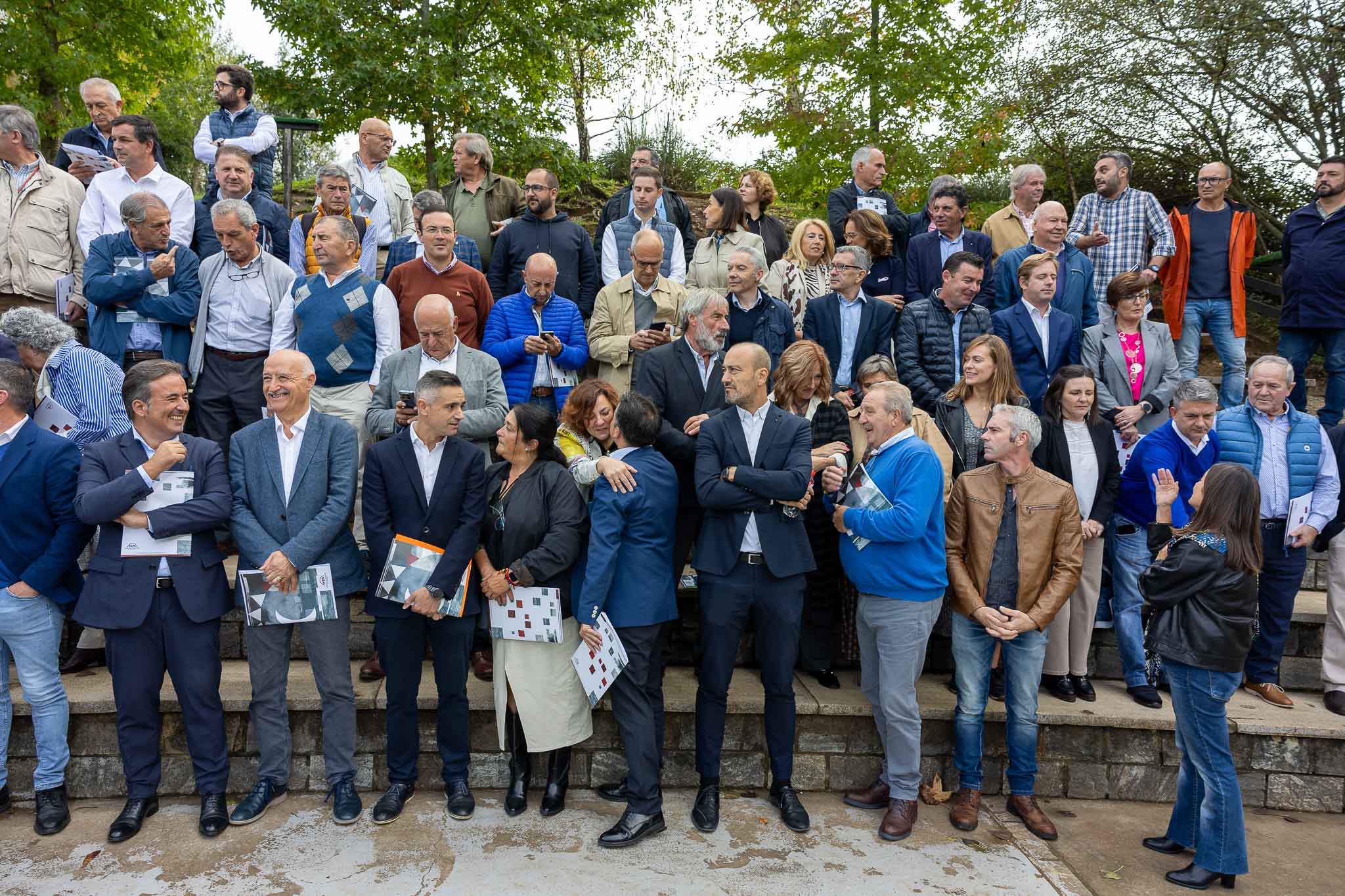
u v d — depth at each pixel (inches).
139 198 154.6
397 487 124.7
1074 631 151.9
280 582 120.6
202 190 634.2
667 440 140.3
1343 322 204.7
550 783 131.0
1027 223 222.1
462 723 129.1
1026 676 131.3
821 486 152.0
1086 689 152.1
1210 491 117.5
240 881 109.4
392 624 123.9
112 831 118.3
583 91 473.7
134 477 116.3
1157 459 152.6
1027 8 359.6
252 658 124.3
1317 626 161.9
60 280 174.1
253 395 164.6
